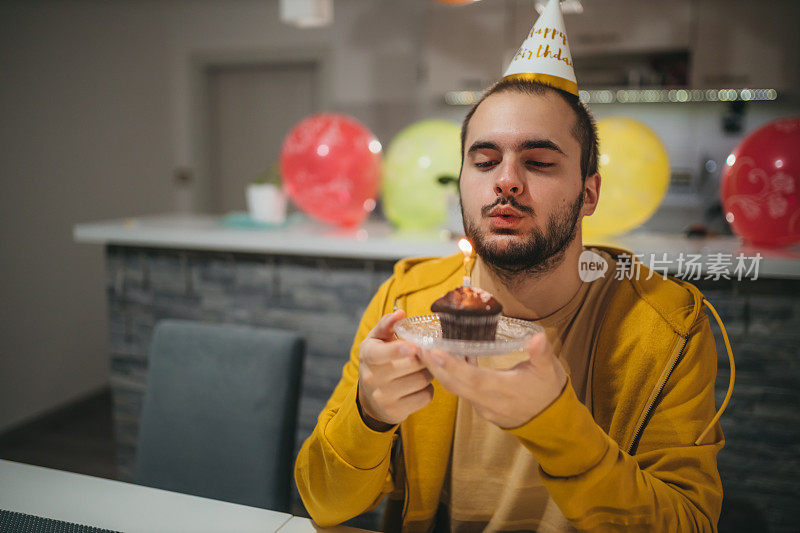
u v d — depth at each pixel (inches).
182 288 85.8
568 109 26.4
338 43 154.1
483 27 135.5
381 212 130.3
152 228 85.1
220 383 49.5
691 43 123.2
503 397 21.6
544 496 30.8
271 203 86.3
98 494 36.1
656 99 138.3
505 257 26.9
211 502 35.3
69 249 125.8
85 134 130.8
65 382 125.3
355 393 27.1
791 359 59.2
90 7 132.2
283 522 33.1
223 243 79.8
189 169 165.2
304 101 163.5
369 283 75.9
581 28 128.6
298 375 49.1
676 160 141.7
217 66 165.9
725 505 63.7
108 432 113.6
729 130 137.0
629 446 29.4
